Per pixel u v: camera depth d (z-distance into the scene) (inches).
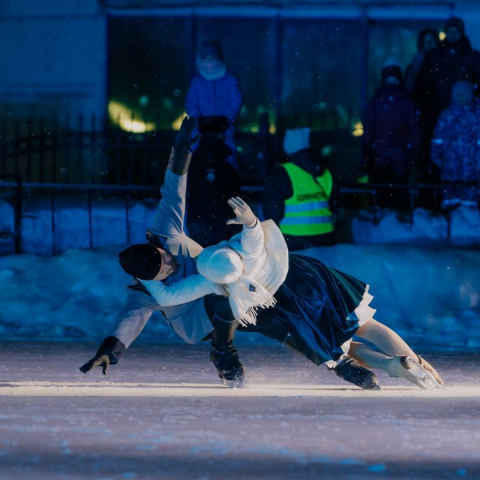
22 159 1647.4
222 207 1222.9
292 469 418.0
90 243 1314.0
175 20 1686.8
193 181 1224.8
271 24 1683.1
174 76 1689.2
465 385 701.9
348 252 1202.0
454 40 1465.3
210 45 1370.6
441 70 1467.8
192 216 1224.2
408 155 1407.5
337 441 476.1
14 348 908.6
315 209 1214.9
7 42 1695.4
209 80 1379.2
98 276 1181.1
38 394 631.2
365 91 1681.8
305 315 621.6
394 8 1669.5
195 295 613.6
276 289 617.0
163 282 621.0
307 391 655.1
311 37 1681.8
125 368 785.6
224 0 1681.8
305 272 629.6
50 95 1690.5
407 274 1170.0
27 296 1148.5
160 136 1642.5
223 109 1376.7
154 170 1616.6
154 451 450.0
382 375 757.3
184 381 716.7
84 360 829.2
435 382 639.8
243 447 459.8
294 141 1213.7
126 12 1685.5
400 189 1423.5
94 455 441.4
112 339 614.9
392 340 649.0
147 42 1686.8
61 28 1686.8
